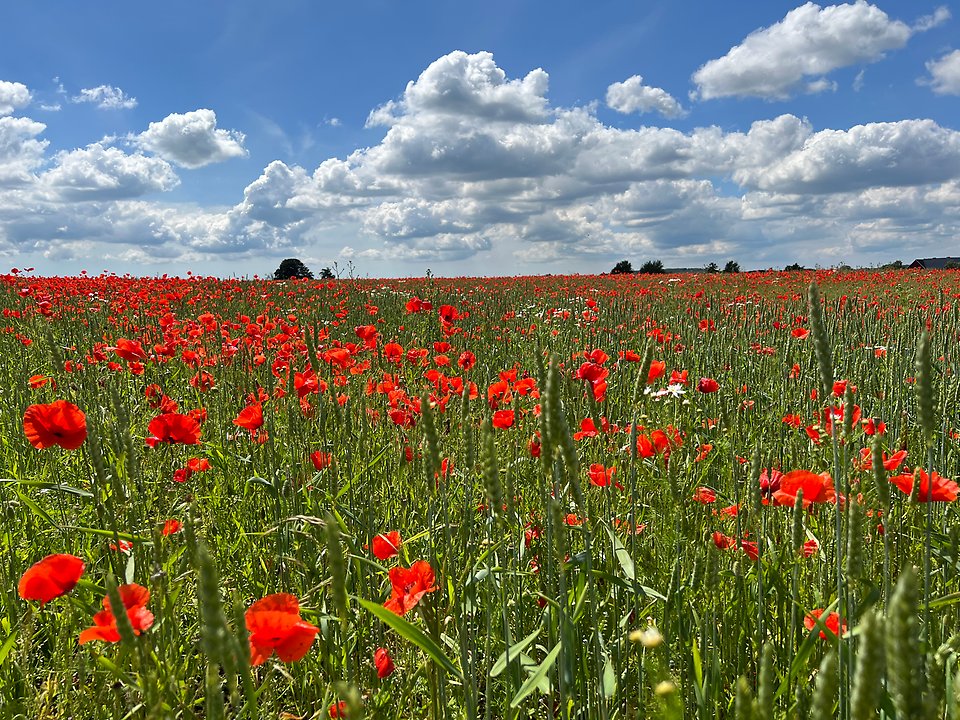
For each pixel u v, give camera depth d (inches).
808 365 250.4
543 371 76.4
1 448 202.1
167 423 133.5
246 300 698.2
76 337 310.3
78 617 107.0
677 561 97.1
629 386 207.0
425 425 90.7
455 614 100.0
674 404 188.4
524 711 99.8
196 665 104.6
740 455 151.7
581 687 94.4
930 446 76.4
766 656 49.7
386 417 187.8
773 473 118.6
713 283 1067.9
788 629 105.7
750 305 407.5
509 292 867.4
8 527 142.3
